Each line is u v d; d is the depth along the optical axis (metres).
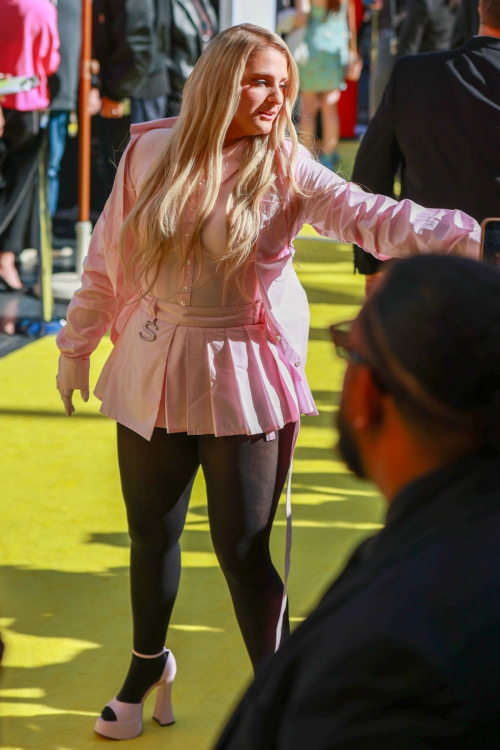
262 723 0.97
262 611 2.36
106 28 7.04
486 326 0.89
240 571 2.32
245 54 2.10
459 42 6.70
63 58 7.17
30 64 6.26
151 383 2.27
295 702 0.91
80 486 4.15
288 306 2.28
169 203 2.14
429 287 0.92
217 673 2.86
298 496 4.07
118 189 2.33
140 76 7.11
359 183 3.17
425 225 2.10
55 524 3.79
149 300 2.29
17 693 2.73
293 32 11.12
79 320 2.46
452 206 2.96
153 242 2.17
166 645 2.99
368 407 0.97
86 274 2.42
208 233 2.16
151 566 2.45
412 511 0.95
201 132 2.13
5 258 7.02
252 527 2.29
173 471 2.35
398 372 0.92
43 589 3.31
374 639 0.85
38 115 6.36
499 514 0.90
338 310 6.68
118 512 3.92
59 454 4.48
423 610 0.85
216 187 2.14
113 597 3.28
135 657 2.54
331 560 3.52
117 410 2.35
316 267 7.93
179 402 2.25
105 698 2.73
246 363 2.25
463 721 0.81
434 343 0.90
